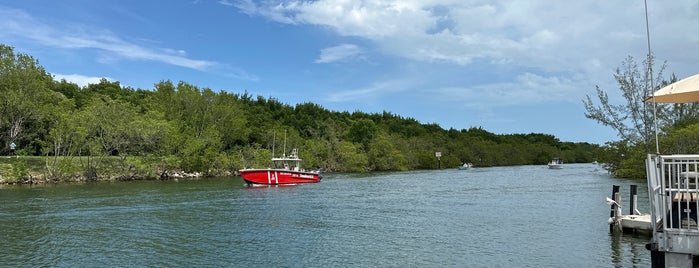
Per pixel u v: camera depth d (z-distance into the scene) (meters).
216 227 27.17
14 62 67.44
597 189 51.06
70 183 63.03
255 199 42.41
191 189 53.00
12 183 60.22
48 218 30.56
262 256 20.11
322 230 26.19
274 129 105.62
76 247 21.95
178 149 80.31
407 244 22.31
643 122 45.22
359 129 123.88
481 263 18.59
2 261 19.42
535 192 48.78
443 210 34.56
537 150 168.12
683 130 52.97
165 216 31.48
